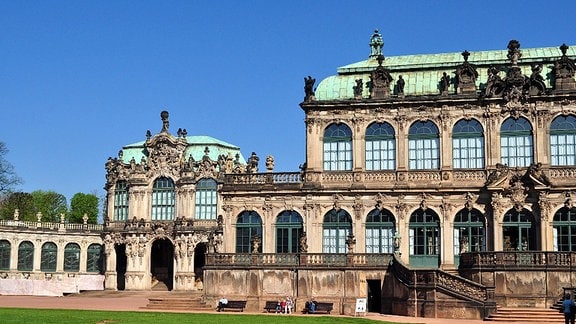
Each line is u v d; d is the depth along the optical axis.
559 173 72.06
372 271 69.00
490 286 62.00
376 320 56.22
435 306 61.06
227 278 72.81
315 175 77.06
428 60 80.06
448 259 73.12
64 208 162.12
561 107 72.75
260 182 78.75
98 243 121.94
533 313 58.88
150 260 111.19
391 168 76.00
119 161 114.44
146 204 111.88
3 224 114.88
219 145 116.69
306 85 78.44
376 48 84.31
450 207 73.81
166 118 112.94
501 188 72.06
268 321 53.44
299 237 77.00
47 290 114.50
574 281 62.50
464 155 74.62
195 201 109.62
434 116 75.50
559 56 75.56
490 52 79.75
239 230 78.75
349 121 77.31
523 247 71.62
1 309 63.97
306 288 70.50
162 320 52.94
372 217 75.75
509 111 73.69
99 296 100.75
